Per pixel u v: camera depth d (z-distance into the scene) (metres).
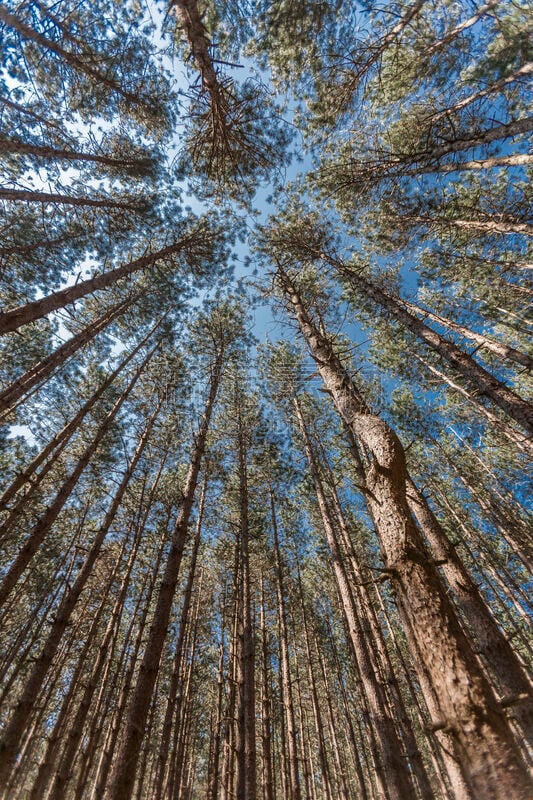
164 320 12.62
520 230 7.87
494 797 1.83
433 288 12.03
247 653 9.16
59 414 12.87
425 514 7.59
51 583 12.39
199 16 4.19
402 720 7.79
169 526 14.15
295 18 6.11
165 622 5.61
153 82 7.62
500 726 2.07
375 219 10.57
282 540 16.69
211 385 11.44
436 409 13.89
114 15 6.58
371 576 12.13
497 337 12.58
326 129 8.58
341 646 18.30
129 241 10.77
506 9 5.95
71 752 7.46
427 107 8.15
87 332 9.06
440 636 2.43
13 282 9.66
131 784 4.12
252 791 7.62
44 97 7.81
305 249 10.74
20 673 13.40
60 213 9.07
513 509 13.53
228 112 5.29
